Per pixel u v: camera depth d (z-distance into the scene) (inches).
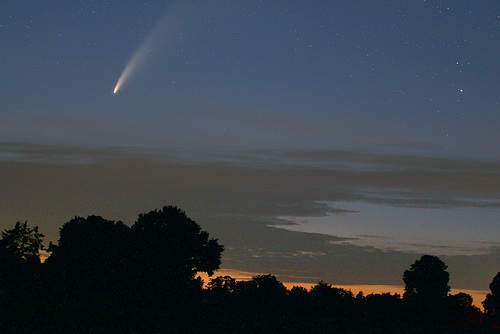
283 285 3639.3
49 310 2091.5
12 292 2502.5
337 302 3440.0
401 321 3494.1
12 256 2541.8
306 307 3420.3
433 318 3666.3
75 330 1640.0
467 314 3703.3
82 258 2534.5
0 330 1535.4
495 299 3592.5
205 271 2539.4
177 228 2509.8
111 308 2347.4
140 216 2588.6
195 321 2153.1
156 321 2046.0
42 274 2519.7
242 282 3602.4
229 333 1859.0
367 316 3452.3
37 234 2613.2
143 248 2474.2
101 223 2603.3
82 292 2518.5
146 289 2436.0
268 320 2479.1
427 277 3767.2
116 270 2481.5
